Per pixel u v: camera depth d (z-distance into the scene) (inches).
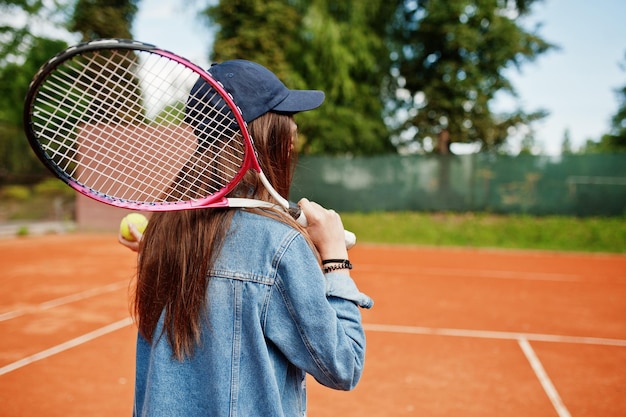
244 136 43.6
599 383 159.6
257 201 45.3
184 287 43.3
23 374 158.4
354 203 652.7
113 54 42.9
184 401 43.4
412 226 588.1
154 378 44.1
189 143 46.6
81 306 246.1
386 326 221.8
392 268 392.5
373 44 823.7
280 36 776.9
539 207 606.2
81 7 785.6
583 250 507.5
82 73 43.8
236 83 45.8
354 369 44.0
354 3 795.4
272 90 46.3
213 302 42.9
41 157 44.8
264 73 46.7
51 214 630.5
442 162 626.8
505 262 431.8
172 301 44.3
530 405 143.0
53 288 290.5
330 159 653.9
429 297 285.3
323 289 42.7
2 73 750.5
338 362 42.6
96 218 613.0
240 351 42.6
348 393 149.4
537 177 605.6
